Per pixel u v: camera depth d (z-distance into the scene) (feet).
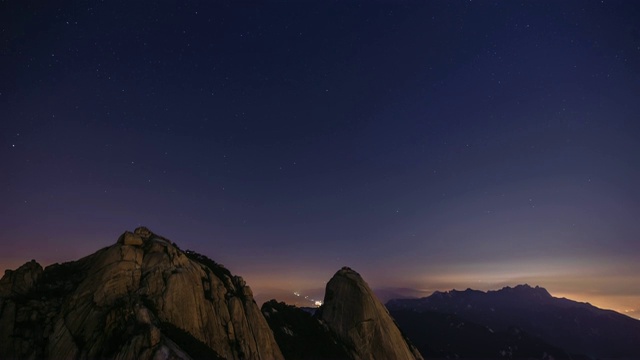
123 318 101.40
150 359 89.92
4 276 110.93
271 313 166.50
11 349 97.55
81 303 105.50
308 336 157.89
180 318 109.09
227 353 112.88
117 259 114.83
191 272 121.39
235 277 144.46
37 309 106.11
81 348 97.40
